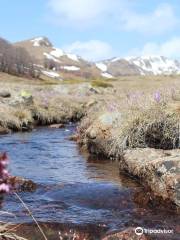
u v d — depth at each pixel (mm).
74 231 7207
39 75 167625
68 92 48625
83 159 14227
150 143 13469
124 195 9109
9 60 150000
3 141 18438
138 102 14898
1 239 5898
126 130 13797
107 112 16219
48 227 7305
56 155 14992
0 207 8336
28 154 15117
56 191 9570
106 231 7242
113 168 12570
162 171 9039
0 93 30453
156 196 8828
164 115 13430
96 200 8852
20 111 25484
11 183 4195
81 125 19172
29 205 8570
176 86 16078
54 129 24797
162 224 7598
